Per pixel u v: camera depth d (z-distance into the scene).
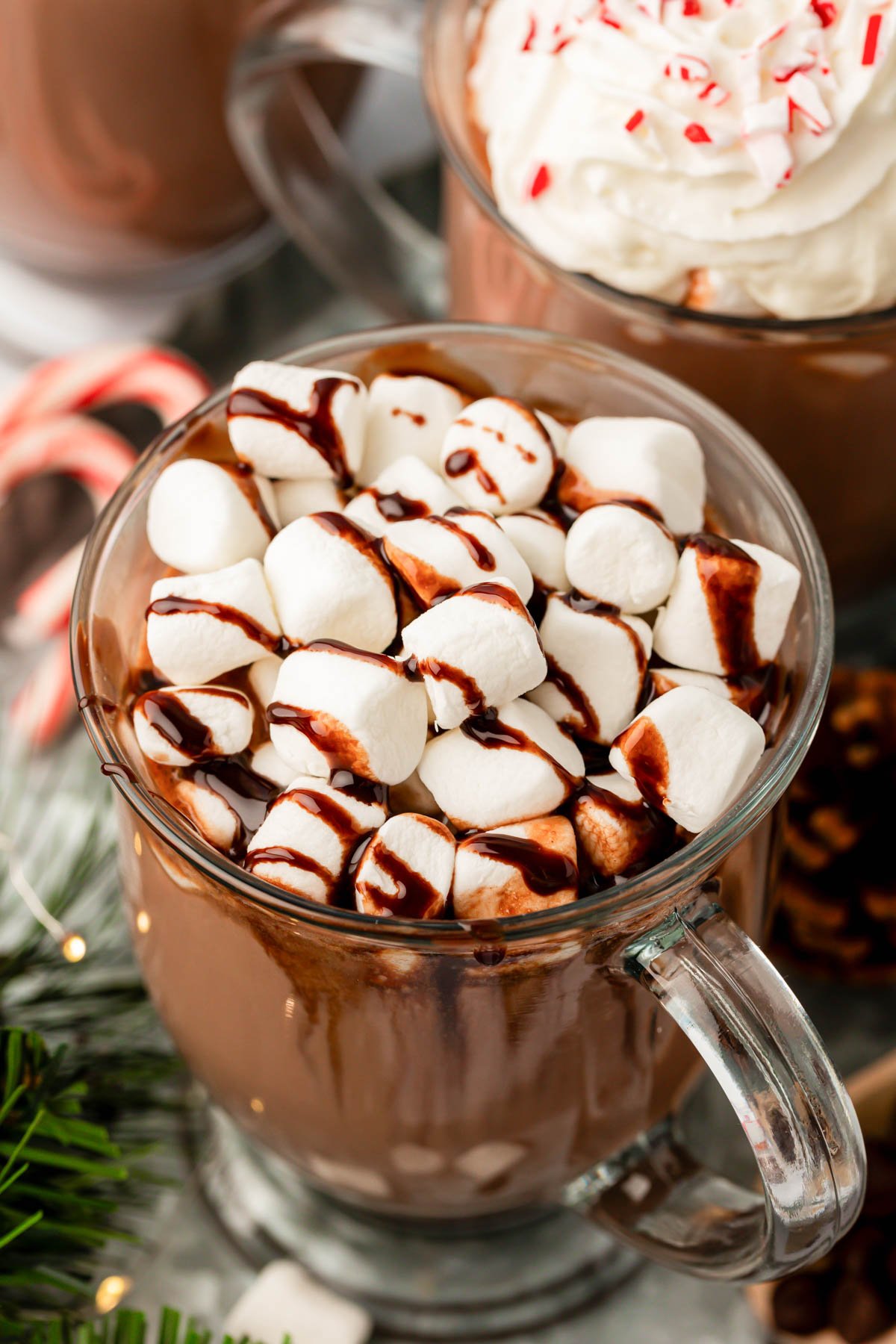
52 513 0.48
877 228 0.39
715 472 0.38
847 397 0.40
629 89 0.39
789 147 0.38
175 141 0.48
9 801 0.45
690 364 0.40
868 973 0.43
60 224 0.50
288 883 0.33
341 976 0.33
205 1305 0.41
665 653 0.36
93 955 0.42
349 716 0.33
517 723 0.34
